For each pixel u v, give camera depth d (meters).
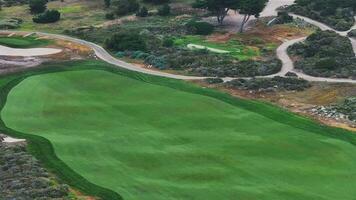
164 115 57.94
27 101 62.91
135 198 39.84
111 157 47.31
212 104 61.19
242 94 68.38
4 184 42.03
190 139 51.22
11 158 47.00
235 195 40.34
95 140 51.25
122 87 68.25
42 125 55.78
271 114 58.12
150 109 59.84
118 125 55.34
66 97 64.31
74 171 44.47
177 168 45.06
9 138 52.22
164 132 53.19
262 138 51.41
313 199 39.94
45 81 70.19
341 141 51.00
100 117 57.81
